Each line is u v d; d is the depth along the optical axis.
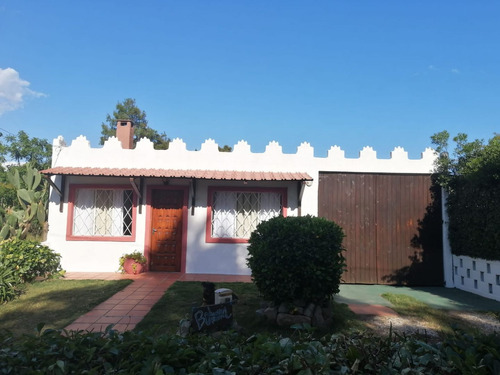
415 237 10.12
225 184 10.34
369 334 3.19
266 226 6.13
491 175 7.93
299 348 2.78
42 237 12.63
